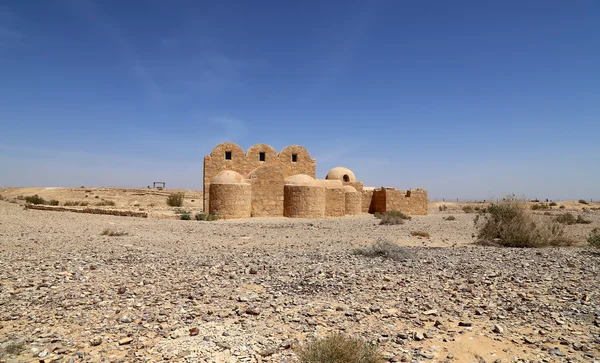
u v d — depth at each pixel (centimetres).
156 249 1234
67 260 983
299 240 1564
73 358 423
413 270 900
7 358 420
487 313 593
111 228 1866
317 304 638
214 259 1049
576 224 2409
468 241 1569
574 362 427
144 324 534
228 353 443
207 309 607
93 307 609
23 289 705
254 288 744
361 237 1684
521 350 463
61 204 4600
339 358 416
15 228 1706
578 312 591
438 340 492
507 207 1448
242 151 3447
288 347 462
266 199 3016
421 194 3853
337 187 3481
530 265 941
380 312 600
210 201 2841
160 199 5934
